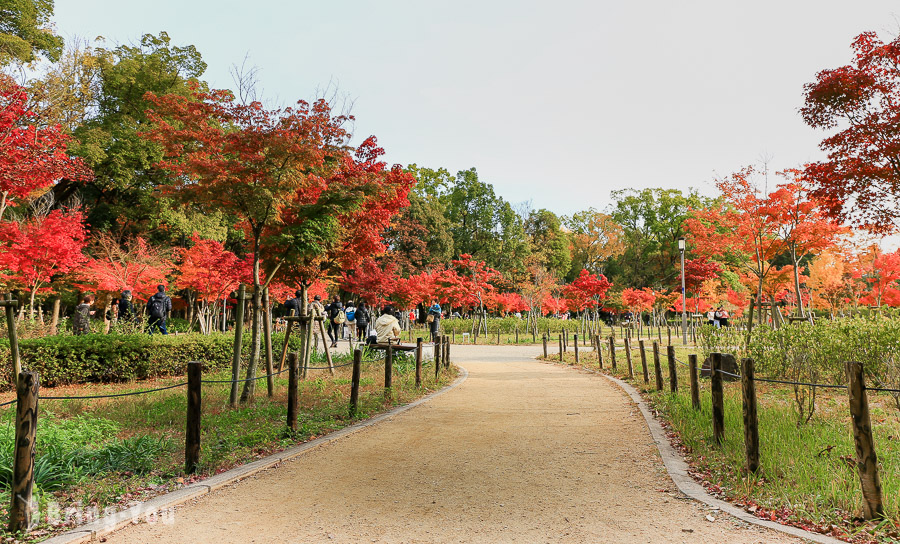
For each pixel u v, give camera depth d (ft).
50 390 34.99
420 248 150.00
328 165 32.81
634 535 13.04
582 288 101.76
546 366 55.98
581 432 24.73
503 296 139.44
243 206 30.78
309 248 34.88
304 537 13.20
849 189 36.96
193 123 29.94
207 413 27.66
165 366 41.52
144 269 75.15
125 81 89.92
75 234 59.62
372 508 15.23
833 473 16.19
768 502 14.84
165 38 96.78
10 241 54.80
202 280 79.56
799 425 22.49
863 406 13.87
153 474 18.10
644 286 203.72
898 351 26.07
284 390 35.42
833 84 35.27
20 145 32.96
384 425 26.66
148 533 13.56
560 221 226.38
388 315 52.47
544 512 14.74
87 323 51.13
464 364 58.18
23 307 57.88
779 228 59.00
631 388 37.93
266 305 34.32
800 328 30.55
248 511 15.10
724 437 20.38
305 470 19.16
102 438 22.17
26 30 76.64
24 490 13.53
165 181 89.61
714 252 69.51
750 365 17.37
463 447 22.15
